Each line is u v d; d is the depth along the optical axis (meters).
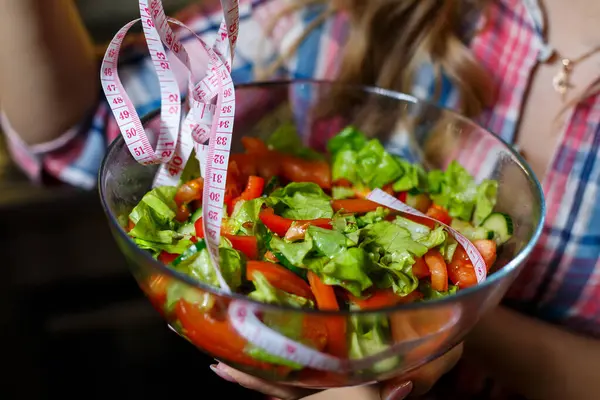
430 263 0.57
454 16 1.00
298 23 1.08
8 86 0.96
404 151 0.77
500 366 1.04
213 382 1.39
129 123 0.56
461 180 0.70
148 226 0.56
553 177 1.01
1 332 1.38
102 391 1.39
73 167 1.07
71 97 0.99
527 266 1.04
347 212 0.62
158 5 0.52
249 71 1.08
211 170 0.51
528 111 1.04
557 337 1.05
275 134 0.77
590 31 0.98
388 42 1.01
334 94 0.75
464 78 1.02
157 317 1.44
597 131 0.99
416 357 0.52
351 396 0.70
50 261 1.38
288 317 0.44
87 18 1.27
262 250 0.57
